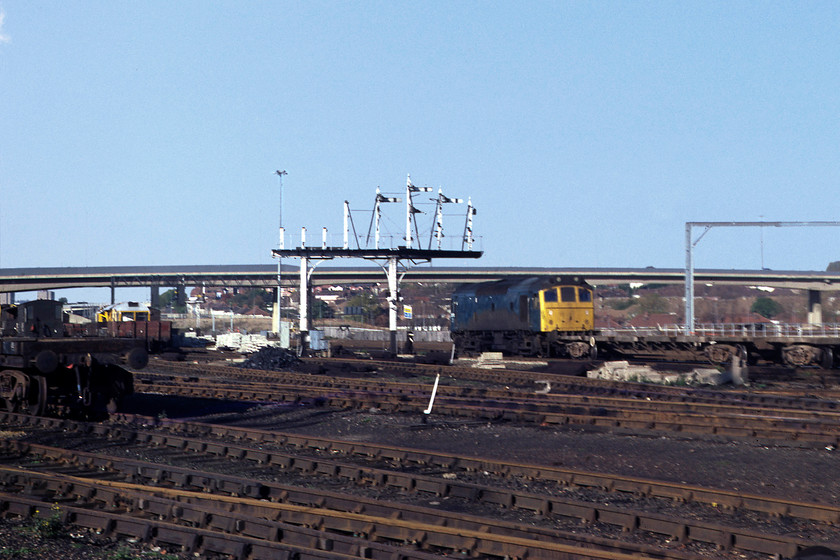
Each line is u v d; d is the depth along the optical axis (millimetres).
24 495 10664
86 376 18859
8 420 17453
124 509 10008
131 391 19672
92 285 110250
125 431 15828
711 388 27750
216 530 9062
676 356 38812
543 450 15023
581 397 22328
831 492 11742
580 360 39312
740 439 16109
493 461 12555
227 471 12680
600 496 11094
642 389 25984
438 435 16812
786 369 34062
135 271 114000
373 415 19500
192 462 13469
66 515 9391
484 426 17938
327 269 118188
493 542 8227
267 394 22781
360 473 11828
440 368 33219
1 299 25766
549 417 18234
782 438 16047
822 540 9094
